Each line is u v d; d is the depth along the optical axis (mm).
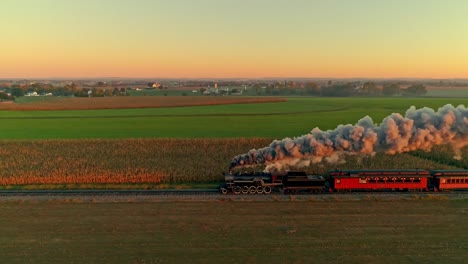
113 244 27703
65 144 73250
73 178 47188
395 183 40625
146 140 76875
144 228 30703
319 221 32250
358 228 30719
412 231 30141
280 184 40250
